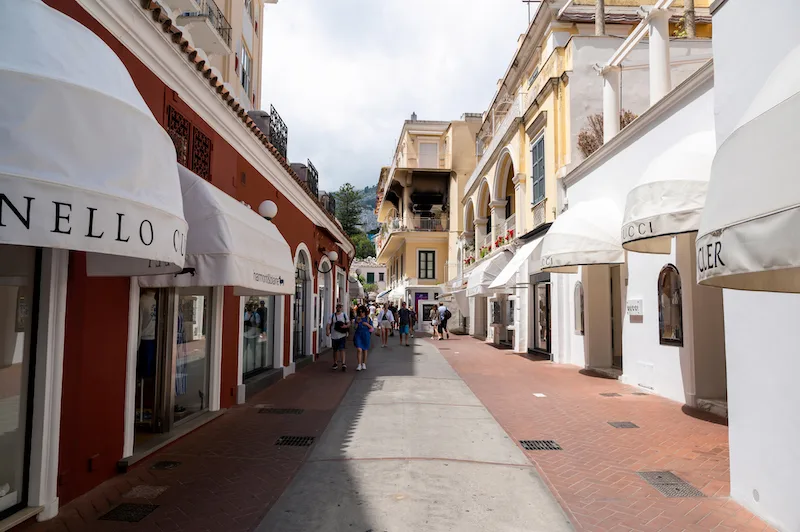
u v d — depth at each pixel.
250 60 19.08
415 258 36.97
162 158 3.62
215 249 5.68
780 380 4.05
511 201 23.38
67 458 4.50
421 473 5.42
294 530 4.06
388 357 16.98
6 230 2.59
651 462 5.82
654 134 10.00
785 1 4.14
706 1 18.77
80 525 4.09
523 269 18.59
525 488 5.01
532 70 20.31
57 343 4.32
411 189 37.59
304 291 15.34
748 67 4.59
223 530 4.04
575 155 15.21
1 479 3.93
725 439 6.71
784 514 3.99
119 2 5.08
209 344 8.20
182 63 6.43
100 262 4.73
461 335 29.97
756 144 2.71
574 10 17.62
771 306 4.18
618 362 13.85
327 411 8.47
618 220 11.22
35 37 3.06
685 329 8.91
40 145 2.79
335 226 19.39
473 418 8.01
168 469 5.47
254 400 9.37
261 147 9.53
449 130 37.22
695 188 7.17
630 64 15.48
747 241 2.68
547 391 10.40
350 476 5.32
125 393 5.49
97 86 3.19
